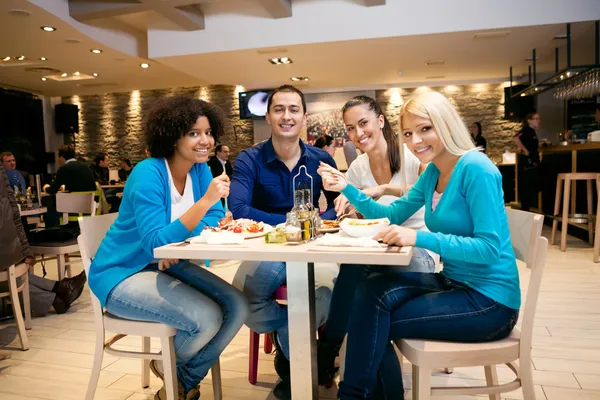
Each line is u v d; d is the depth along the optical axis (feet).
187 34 21.80
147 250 5.38
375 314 4.62
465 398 6.42
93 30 20.39
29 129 34.47
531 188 21.89
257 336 6.97
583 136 30.12
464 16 19.21
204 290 5.89
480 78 31.86
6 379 7.43
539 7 18.70
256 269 6.28
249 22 21.02
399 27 19.71
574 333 8.73
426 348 4.36
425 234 4.44
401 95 33.32
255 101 32.40
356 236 4.76
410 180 7.23
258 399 6.53
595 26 18.63
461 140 4.85
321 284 6.60
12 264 8.18
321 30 20.35
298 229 4.68
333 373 6.40
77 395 6.84
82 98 37.73
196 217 5.23
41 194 21.80
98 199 18.49
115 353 5.65
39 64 25.08
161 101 6.07
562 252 15.98
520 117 30.09
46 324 10.18
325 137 24.49
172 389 5.39
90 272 5.84
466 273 4.74
